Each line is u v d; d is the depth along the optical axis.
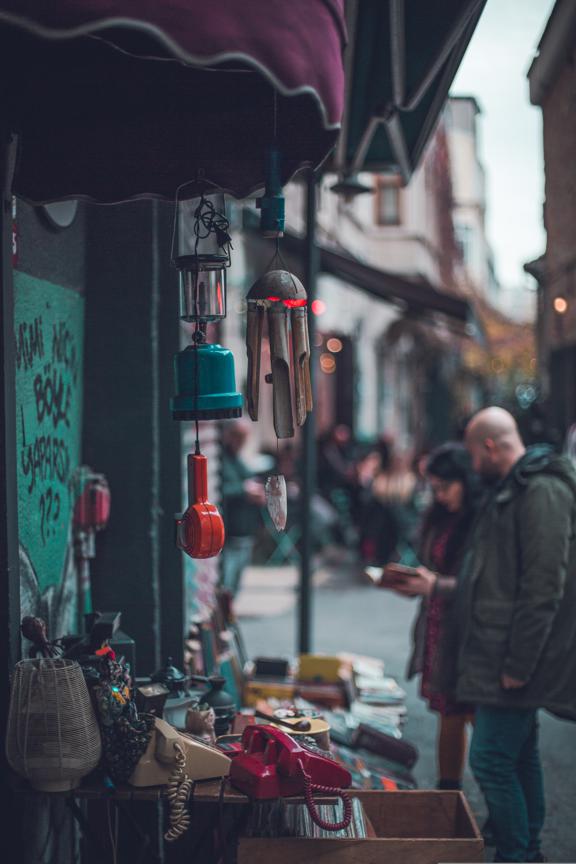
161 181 3.22
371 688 5.63
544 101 5.43
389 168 6.39
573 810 5.10
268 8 2.31
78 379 4.09
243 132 3.14
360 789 3.77
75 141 3.19
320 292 17.23
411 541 12.70
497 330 22.39
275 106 2.86
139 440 4.21
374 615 10.23
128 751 2.87
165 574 4.27
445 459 5.00
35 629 3.04
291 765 2.89
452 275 25.28
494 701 3.89
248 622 9.80
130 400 4.20
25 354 3.36
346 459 15.72
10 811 2.96
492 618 3.95
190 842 3.99
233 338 11.42
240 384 11.59
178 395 3.08
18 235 3.28
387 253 21.00
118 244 4.17
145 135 3.18
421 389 30.42
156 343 4.20
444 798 3.63
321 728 3.57
